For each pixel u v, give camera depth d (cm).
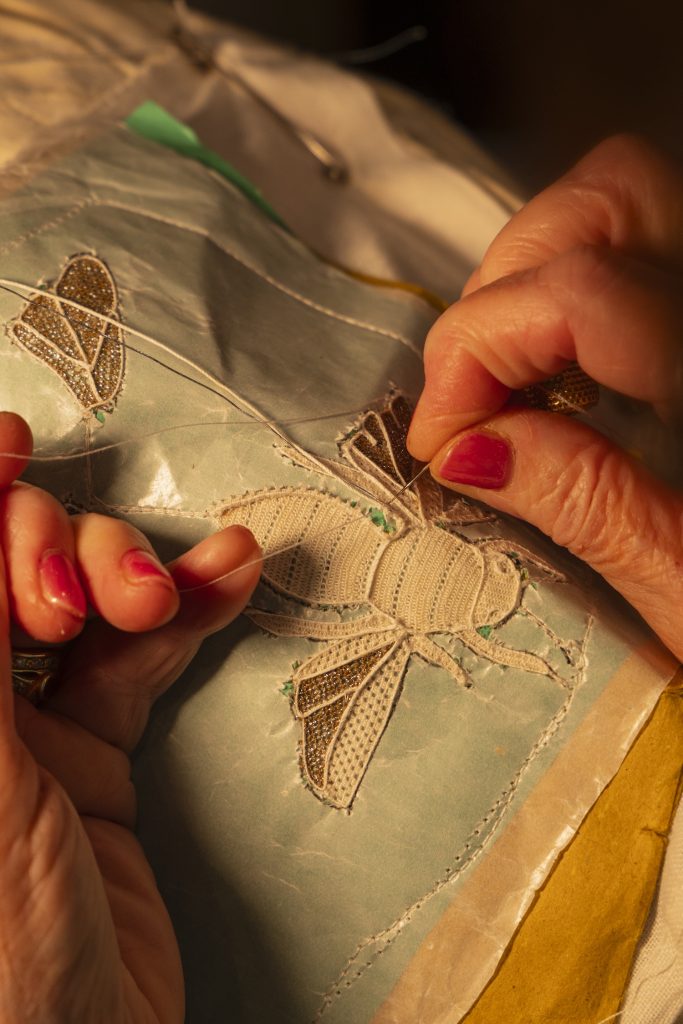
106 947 29
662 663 33
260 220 39
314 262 39
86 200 37
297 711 33
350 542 33
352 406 35
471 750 33
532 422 33
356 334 37
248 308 36
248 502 33
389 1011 32
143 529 33
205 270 36
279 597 33
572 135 68
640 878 32
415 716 33
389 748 33
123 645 32
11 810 29
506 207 46
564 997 32
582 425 34
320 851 32
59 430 34
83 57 42
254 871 32
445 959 32
